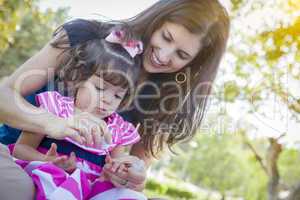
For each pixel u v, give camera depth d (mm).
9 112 1194
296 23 2850
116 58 1327
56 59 1362
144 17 1492
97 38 1405
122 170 1129
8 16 3719
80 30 1395
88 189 1104
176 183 7539
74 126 1171
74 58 1350
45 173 1050
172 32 1485
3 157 992
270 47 2838
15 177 973
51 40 1387
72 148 1240
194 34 1506
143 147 1585
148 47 1505
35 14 3906
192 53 1538
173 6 1480
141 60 1511
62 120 1184
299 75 2758
